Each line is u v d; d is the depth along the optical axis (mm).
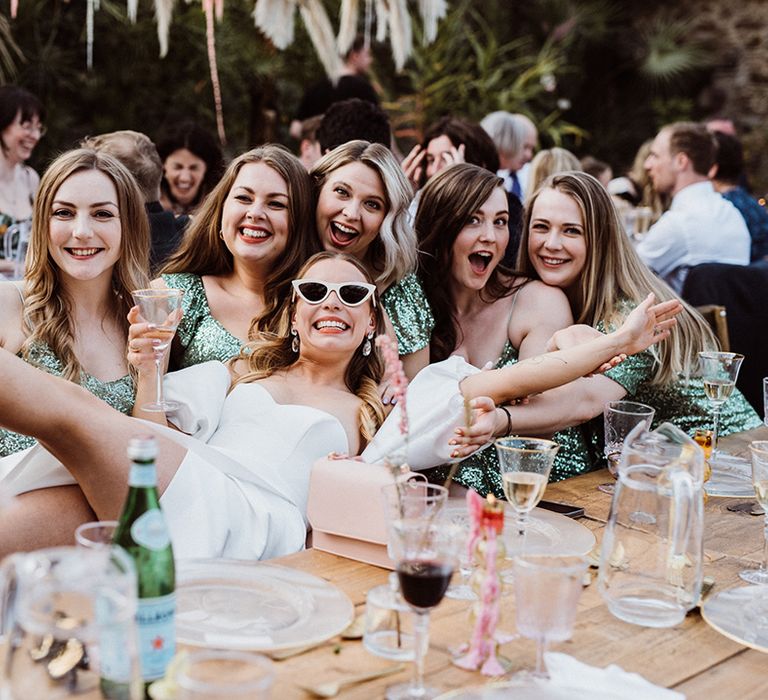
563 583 1526
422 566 1519
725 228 5590
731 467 2959
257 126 8391
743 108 11141
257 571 1957
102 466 2305
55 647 1292
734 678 1659
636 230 6504
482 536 1751
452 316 3402
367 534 2070
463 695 1511
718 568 2156
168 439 2414
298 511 2543
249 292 3250
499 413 2793
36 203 2887
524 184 6105
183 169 5000
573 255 3328
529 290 3373
